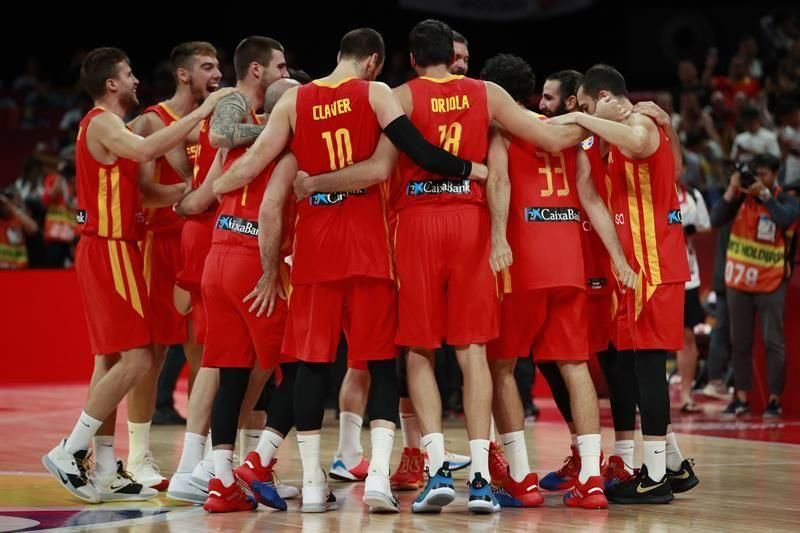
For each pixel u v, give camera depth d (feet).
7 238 67.92
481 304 25.40
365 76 26.20
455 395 50.72
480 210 25.64
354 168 25.11
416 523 24.03
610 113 26.55
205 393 27.20
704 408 52.31
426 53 25.75
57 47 103.76
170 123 30.45
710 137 67.92
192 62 30.53
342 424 31.32
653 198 26.68
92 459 31.22
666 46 91.86
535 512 25.53
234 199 26.58
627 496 26.66
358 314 25.64
